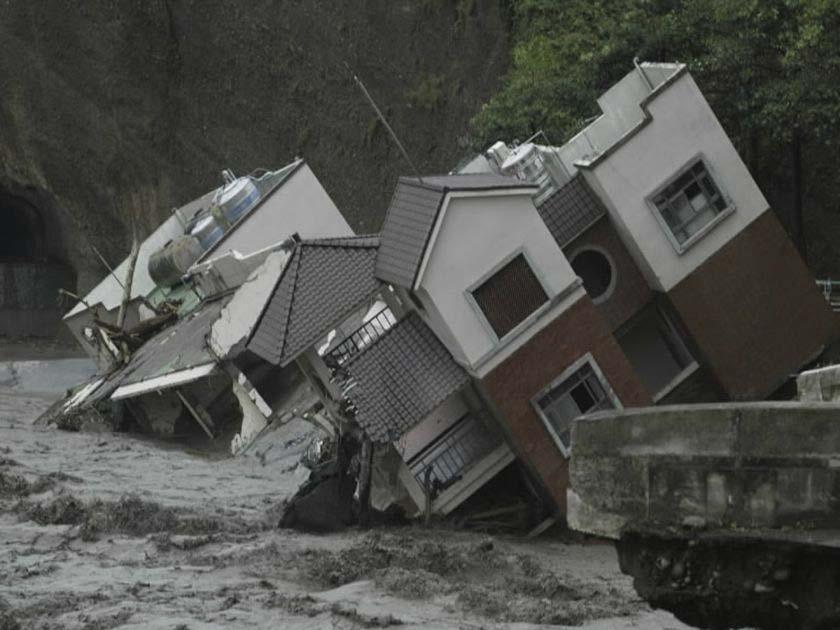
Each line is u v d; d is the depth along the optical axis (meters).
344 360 43.59
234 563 34.03
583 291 42.59
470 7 89.75
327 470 41.16
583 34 66.56
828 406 15.36
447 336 42.06
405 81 93.81
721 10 57.06
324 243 45.34
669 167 46.44
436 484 42.97
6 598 28.98
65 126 107.88
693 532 15.94
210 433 65.81
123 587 30.45
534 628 27.16
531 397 42.06
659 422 16.30
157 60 104.50
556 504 42.09
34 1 106.38
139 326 78.19
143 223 107.50
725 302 46.50
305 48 98.50
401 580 31.39
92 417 74.00
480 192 42.00
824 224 62.78
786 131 56.19
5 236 124.19
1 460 54.53
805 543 15.31
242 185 77.38
